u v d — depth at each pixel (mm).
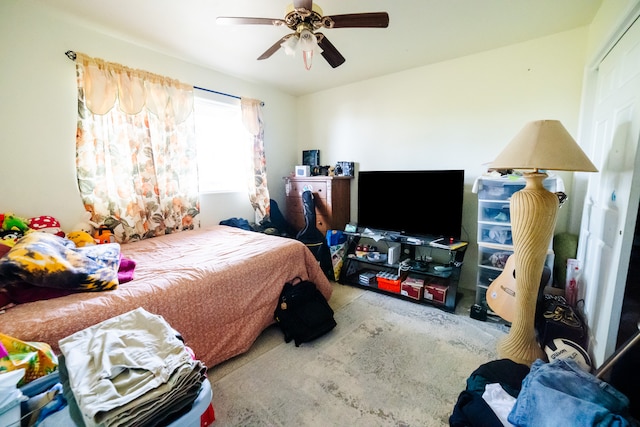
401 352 1801
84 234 1970
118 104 2221
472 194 2646
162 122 2482
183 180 2691
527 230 1467
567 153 1301
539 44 2221
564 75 2150
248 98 3205
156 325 902
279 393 1471
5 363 817
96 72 2080
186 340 1497
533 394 936
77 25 2020
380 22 1483
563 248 2098
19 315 1103
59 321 1099
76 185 2113
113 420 597
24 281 1194
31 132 1894
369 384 1527
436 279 2711
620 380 1198
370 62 2707
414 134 2938
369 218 3012
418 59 2637
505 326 2088
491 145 2516
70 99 2037
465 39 2236
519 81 2330
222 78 2992
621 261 1265
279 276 2059
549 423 842
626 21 1316
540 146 1341
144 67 2391
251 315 1864
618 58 1492
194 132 2725
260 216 3387
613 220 1377
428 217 2598
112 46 2199
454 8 1812
